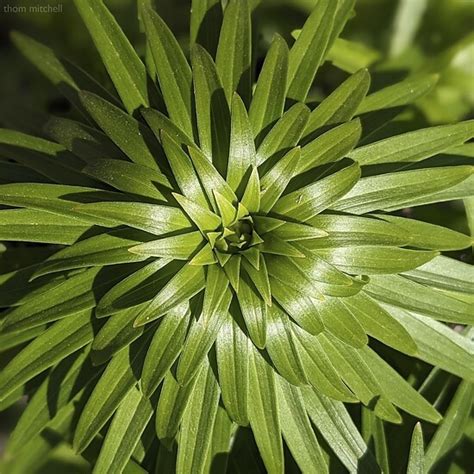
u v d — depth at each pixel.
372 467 1.02
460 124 1.01
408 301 1.00
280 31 1.20
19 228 1.00
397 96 1.04
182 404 0.99
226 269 0.98
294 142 0.99
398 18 1.17
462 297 1.04
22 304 1.00
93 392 0.99
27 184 0.99
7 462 1.06
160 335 0.98
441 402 1.07
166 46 1.01
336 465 1.05
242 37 1.02
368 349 1.03
